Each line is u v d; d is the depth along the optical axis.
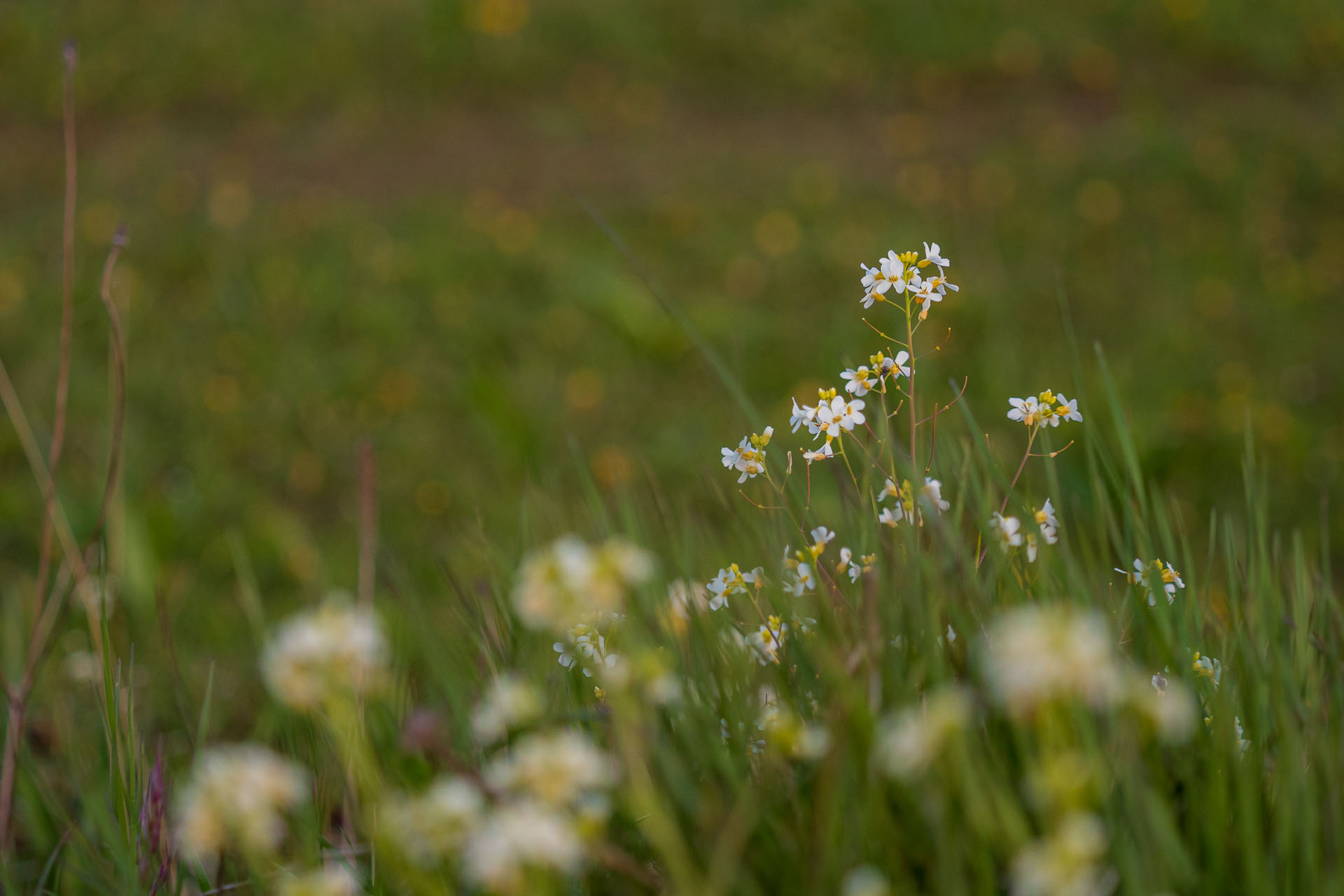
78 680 1.97
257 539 3.11
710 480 1.26
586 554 0.72
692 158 6.18
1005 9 7.46
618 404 3.80
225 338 4.27
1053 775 0.63
